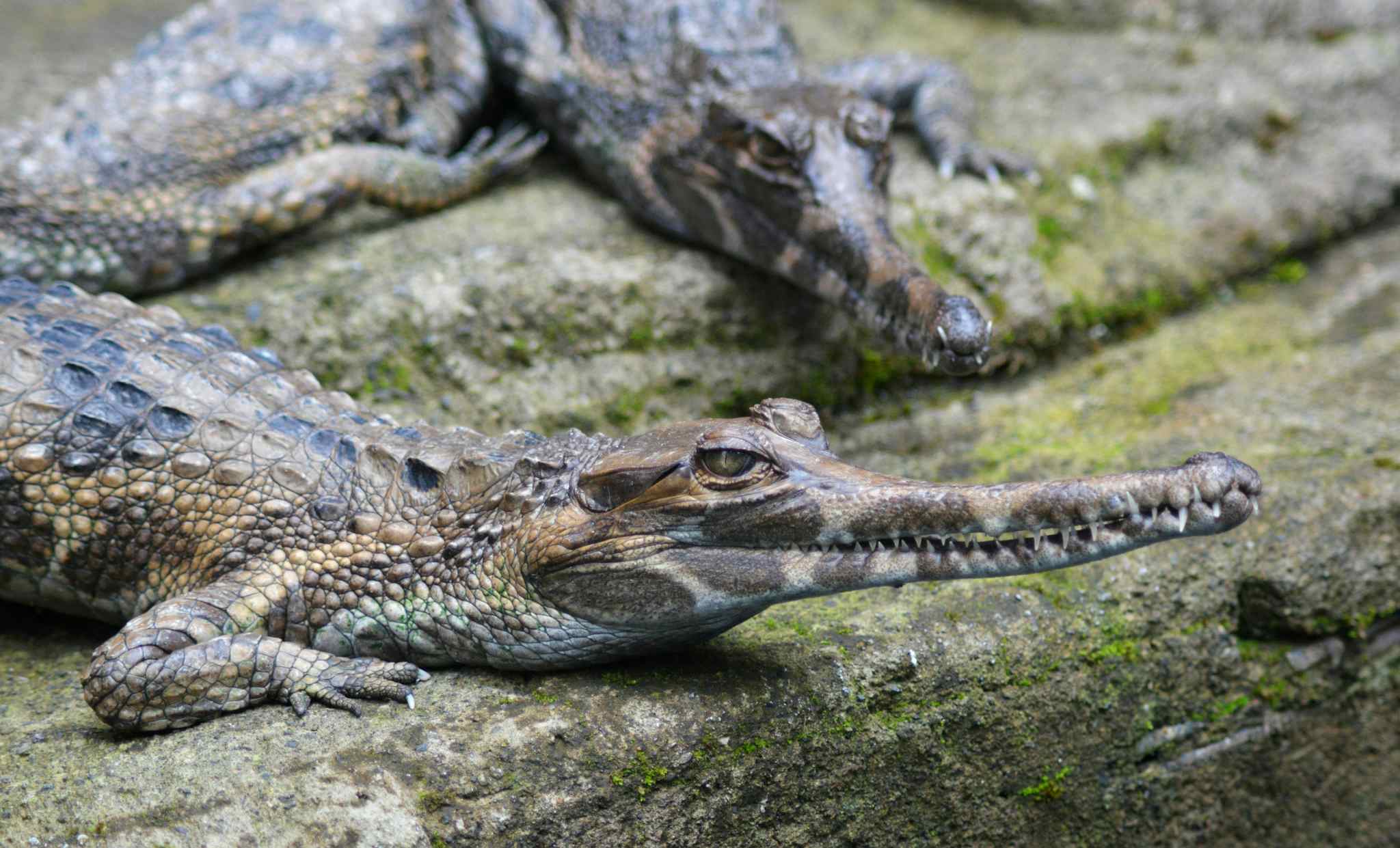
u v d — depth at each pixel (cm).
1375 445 893
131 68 971
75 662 698
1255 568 802
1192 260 1142
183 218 902
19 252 870
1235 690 809
